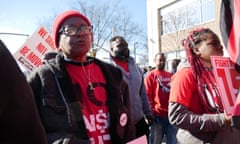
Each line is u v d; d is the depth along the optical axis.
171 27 27.38
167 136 5.71
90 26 2.35
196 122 2.45
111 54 4.55
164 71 5.87
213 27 23.59
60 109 2.00
